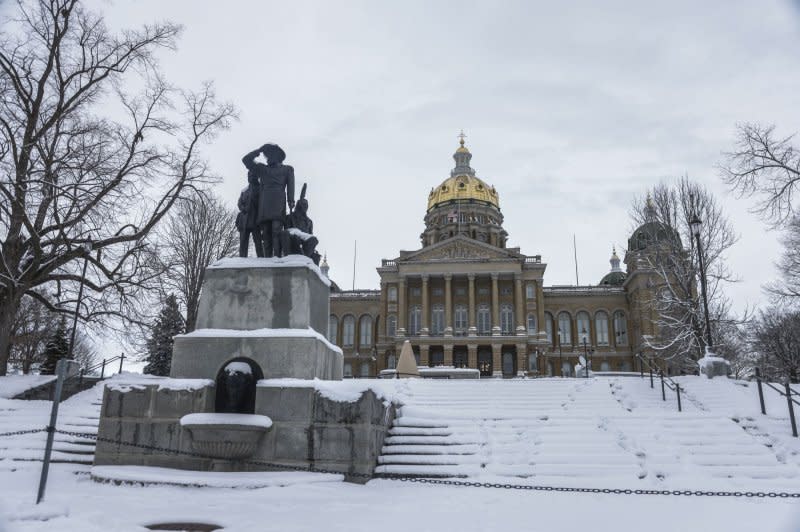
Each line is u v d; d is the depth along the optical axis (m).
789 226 31.00
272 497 9.11
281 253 14.09
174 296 37.22
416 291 76.38
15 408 16.89
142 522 7.29
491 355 73.88
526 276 75.12
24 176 21.64
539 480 11.73
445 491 10.53
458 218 87.44
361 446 11.32
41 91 23.41
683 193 37.75
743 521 8.02
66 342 35.62
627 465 12.37
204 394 11.84
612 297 78.75
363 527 7.15
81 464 12.88
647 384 19.95
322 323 14.20
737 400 17.42
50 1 23.94
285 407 11.59
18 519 7.18
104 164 23.98
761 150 27.03
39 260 21.81
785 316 46.19
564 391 19.25
